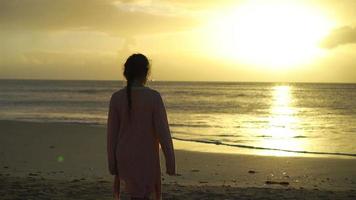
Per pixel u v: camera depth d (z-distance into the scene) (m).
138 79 4.12
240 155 18.44
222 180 12.55
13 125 28.86
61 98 82.50
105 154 17.67
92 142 21.42
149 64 4.16
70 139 22.47
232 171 14.39
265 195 8.47
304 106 67.50
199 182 11.86
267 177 13.37
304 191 9.20
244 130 31.56
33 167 14.19
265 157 17.95
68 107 57.12
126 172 4.03
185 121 38.69
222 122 38.19
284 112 53.59
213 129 31.81
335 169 15.20
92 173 13.14
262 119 42.38
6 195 7.83
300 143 24.36
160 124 4.04
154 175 4.08
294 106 67.25
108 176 12.47
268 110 57.22
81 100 75.12
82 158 16.55
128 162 4.02
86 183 9.46
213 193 8.50
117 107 4.12
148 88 4.12
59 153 17.72
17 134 24.11
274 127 34.34
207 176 13.23
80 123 34.53
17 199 7.53
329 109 60.34
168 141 4.02
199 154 18.58
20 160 15.69
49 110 51.47
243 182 12.23
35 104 63.44
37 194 7.97
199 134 28.16
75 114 45.53
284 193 8.79
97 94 103.12
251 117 44.81
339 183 12.55
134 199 4.03
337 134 29.67
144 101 4.04
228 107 62.84
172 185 9.72
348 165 16.09
